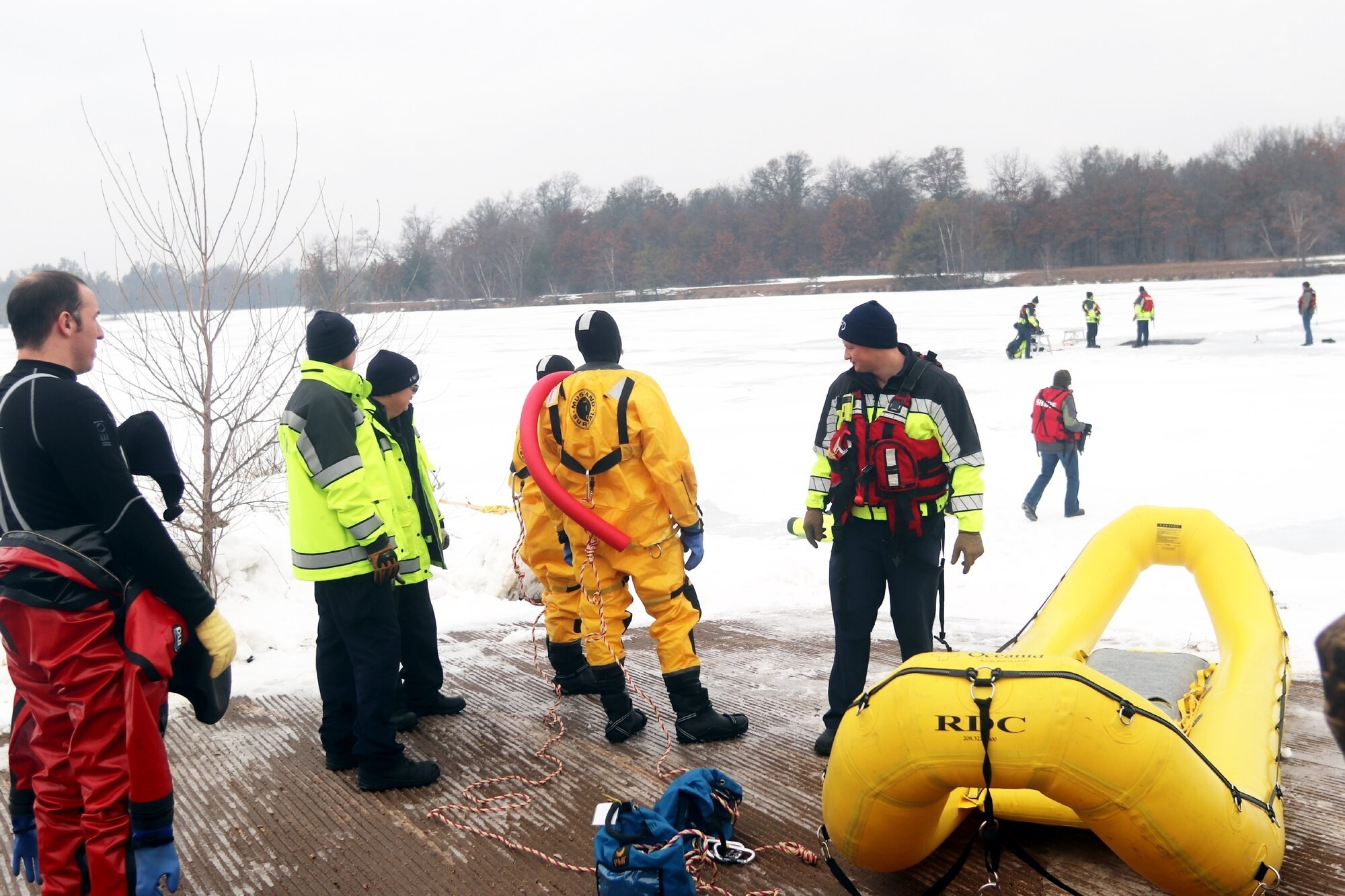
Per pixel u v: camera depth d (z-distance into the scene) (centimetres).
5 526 290
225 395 723
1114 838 279
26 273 294
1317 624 594
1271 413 1507
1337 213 9588
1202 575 466
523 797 402
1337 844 341
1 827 384
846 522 432
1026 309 2545
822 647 600
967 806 345
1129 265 10400
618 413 434
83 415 284
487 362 3328
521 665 582
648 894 303
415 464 487
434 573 770
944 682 278
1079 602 468
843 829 302
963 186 13625
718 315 5988
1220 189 10356
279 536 789
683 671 448
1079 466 1248
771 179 14738
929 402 417
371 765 408
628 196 15275
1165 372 2086
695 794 351
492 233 12731
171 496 322
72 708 287
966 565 418
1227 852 282
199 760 448
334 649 427
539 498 500
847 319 422
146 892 295
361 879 343
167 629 291
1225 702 379
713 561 847
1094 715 268
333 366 410
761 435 1599
